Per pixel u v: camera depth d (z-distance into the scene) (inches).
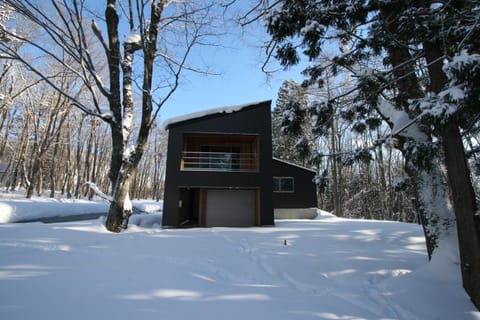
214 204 458.6
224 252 205.9
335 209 775.7
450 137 124.6
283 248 228.1
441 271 142.3
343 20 138.6
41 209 464.8
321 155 162.2
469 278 120.1
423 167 115.7
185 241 237.0
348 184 965.2
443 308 115.0
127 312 88.5
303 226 389.1
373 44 141.7
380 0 120.0
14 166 915.4
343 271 166.6
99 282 114.0
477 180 209.6
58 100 689.6
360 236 282.2
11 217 398.0
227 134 454.6
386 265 176.6
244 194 465.4
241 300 106.7
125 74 331.9
